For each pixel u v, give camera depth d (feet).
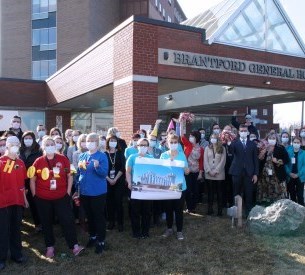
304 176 31.78
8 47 136.56
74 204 27.30
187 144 31.71
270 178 31.48
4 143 23.09
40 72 133.49
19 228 20.56
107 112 98.43
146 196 23.56
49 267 19.75
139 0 141.28
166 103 85.05
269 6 48.91
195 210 32.40
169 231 25.04
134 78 37.86
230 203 33.14
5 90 79.97
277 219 24.85
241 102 70.69
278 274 18.61
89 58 51.24
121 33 40.34
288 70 50.19
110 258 20.93
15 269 19.56
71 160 29.37
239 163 28.94
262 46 48.16
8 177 19.95
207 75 43.06
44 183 20.93
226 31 45.01
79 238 24.80
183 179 24.03
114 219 27.17
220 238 24.34
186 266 19.72
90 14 126.72
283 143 33.01
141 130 33.27
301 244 23.13
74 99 65.21
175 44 40.63
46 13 132.46
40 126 32.24
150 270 19.20
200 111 98.48
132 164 24.03
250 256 21.13
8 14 136.36
